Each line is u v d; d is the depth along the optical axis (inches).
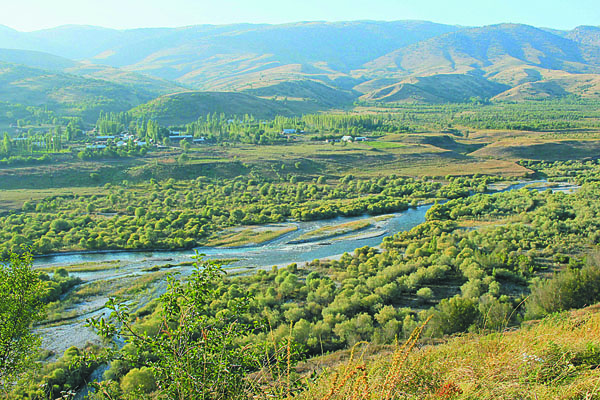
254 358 450.0
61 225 3516.2
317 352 1412.4
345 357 1087.0
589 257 2273.6
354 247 3144.7
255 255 2999.5
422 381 417.4
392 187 5167.3
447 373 453.4
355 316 1705.2
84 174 5211.6
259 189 5083.7
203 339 433.1
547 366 461.7
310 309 1836.9
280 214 4099.4
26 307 812.6
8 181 4781.0
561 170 6097.4
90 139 7293.3
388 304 1903.3
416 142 7647.6
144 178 5300.2
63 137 7440.9
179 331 445.4
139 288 2326.5
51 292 2161.7
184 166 5620.1
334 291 2018.9
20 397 991.0
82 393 1311.5
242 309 501.4
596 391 393.4
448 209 4013.3
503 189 5132.9
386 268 2306.8
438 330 1321.4
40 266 2778.1
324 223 3870.6
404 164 6476.4
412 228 3457.2
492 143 7864.2
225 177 5531.5
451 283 2143.2
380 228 3646.7
